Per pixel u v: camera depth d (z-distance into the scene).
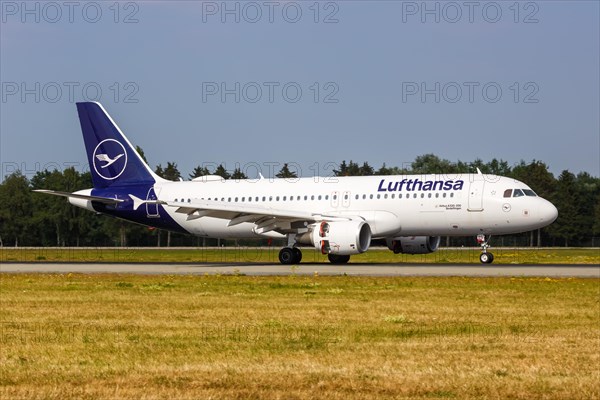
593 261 156.62
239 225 150.50
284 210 144.50
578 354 45.88
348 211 140.00
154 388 37.88
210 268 132.38
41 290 90.69
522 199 131.25
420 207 135.38
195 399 35.84
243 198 149.62
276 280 101.69
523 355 45.59
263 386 38.12
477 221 133.25
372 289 87.25
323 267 128.25
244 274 113.44
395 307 69.38
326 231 132.25
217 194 152.12
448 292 83.19
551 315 63.72
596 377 39.69
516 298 76.69
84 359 45.53
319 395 36.44
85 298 79.81
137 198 157.00
